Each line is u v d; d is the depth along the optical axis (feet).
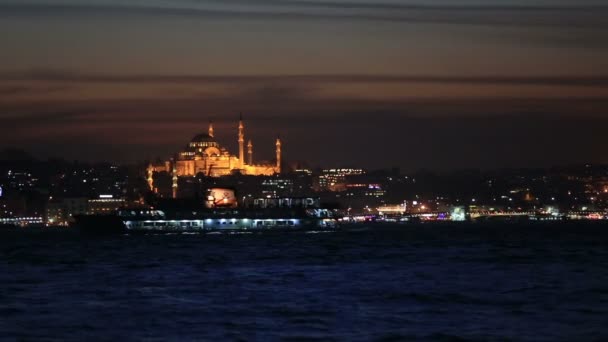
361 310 639.76
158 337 547.08
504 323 586.86
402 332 555.69
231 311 636.89
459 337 540.11
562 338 537.65
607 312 628.69
